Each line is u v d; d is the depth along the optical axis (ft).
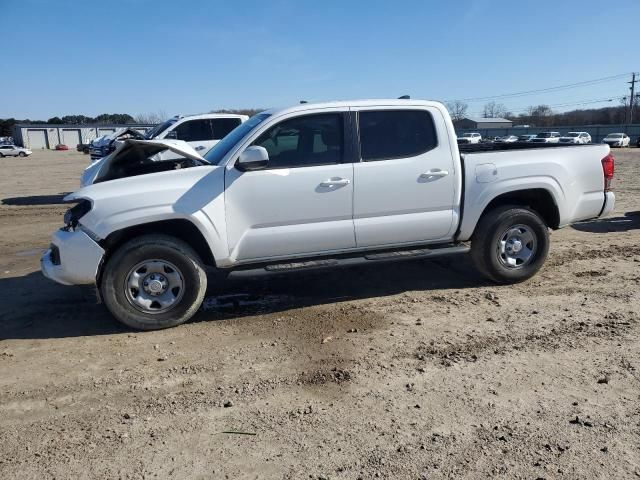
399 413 11.51
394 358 14.20
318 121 17.56
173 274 16.48
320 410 11.73
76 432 11.11
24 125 303.48
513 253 19.89
